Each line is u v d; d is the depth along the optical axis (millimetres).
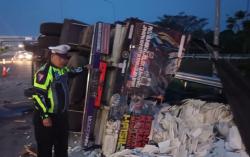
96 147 6992
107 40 7008
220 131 5734
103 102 7043
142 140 6605
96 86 6988
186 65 13367
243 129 5184
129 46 6832
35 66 12164
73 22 9109
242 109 5590
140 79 6887
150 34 6883
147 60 6902
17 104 12109
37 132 5449
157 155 6004
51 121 5363
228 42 22891
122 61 6844
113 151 6527
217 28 11711
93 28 7789
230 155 5070
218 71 7926
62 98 5449
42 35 12062
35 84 5289
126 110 6699
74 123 7961
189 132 6000
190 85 8844
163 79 7004
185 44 7062
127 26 6820
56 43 11672
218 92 7820
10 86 17281
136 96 6855
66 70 5535
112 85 6867
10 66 32219
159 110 6941
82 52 8320
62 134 5656
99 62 6988
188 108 6637
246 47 21156
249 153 4848
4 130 8805
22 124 9398
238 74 7332
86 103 6984
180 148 5906
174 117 6574
